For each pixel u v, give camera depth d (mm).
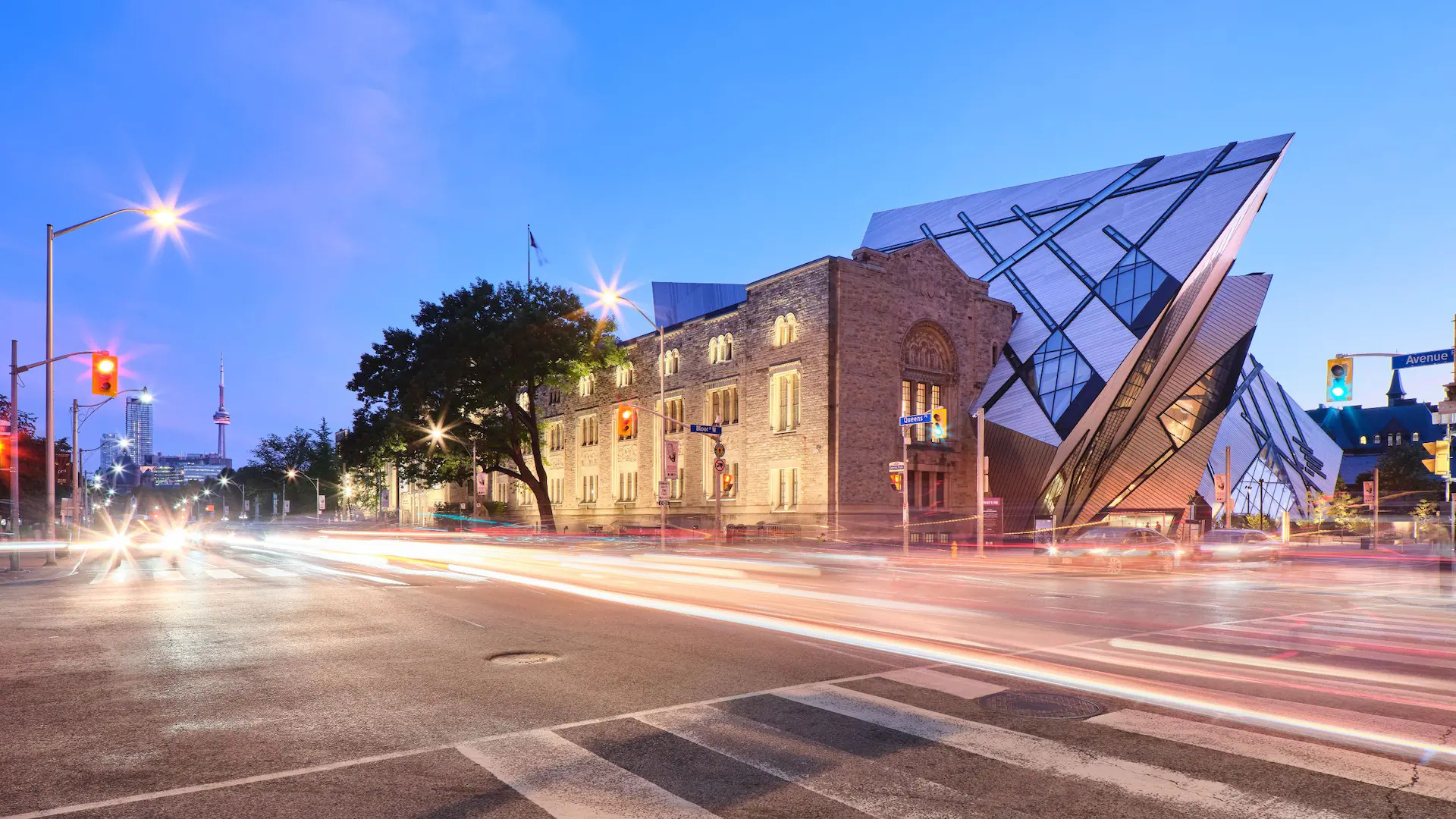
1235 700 7898
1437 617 14617
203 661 9773
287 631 12117
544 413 73188
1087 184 64375
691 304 89250
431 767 5895
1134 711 7492
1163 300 47500
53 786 5480
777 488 47188
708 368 52906
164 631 12133
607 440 63156
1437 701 7898
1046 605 16156
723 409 51938
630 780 5605
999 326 52875
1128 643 11234
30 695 8055
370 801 5223
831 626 12609
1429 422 165875
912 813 5027
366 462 58188
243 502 175125
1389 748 6352
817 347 44719
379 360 56312
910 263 48031
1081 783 5570
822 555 35188
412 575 22453
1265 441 98875
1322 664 9789
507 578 21312
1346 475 166375
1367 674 9164
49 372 29922
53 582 20266
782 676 8969
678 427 55406
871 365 45625
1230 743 6477
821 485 43719
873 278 46125
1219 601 17438
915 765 5938
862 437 44844
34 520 57312
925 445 47438
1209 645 11109
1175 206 54969
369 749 6312
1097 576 25328
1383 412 172875
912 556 35781
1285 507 97312
